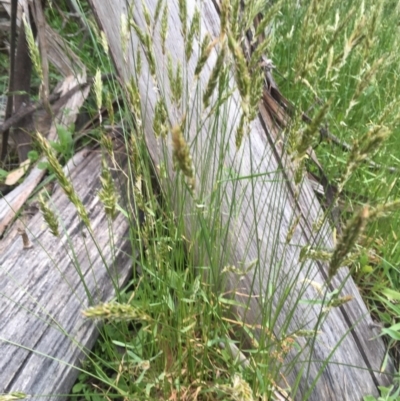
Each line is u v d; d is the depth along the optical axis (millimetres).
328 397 542
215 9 711
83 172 752
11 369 491
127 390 536
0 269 583
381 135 353
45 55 782
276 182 565
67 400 531
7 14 1052
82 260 616
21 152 895
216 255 543
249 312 591
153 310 535
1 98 1029
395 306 621
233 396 357
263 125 668
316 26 489
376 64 435
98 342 588
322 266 601
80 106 863
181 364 536
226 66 502
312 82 829
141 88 671
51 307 555
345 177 391
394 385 569
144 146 554
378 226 736
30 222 667
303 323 567
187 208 600
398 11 1077
